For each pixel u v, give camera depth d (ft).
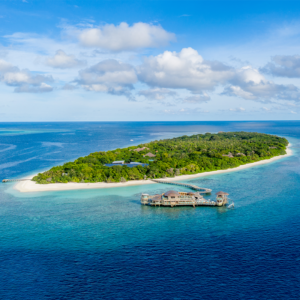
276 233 235.81
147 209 304.50
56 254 201.67
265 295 157.48
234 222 262.88
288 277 173.47
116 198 342.03
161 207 312.09
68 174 428.97
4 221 264.11
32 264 188.75
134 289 163.02
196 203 317.42
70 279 172.45
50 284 167.73
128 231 242.78
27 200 330.34
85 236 231.50
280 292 159.94
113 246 214.07
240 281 169.78
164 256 198.80
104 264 188.44
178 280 171.22
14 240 223.92
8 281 170.50
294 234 233.35
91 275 176.55
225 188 382.42
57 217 275.80
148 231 242.78
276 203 315.17
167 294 158.71
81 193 361.10
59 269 182.91
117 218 275.39
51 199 335.06
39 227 249.96
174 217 279.08
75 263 189.78
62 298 155.84
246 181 420.36
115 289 163.12
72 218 273.33
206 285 166.20
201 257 197.26
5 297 156.35
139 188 388.57
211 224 258.78
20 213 286.25
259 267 184.34
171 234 236.43
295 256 197.67
